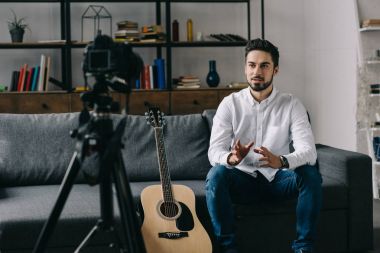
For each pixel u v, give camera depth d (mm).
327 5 5602
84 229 2580
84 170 1874
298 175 2748
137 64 1914
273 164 2666
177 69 5930
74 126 3219
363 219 3053
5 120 3182
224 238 2713
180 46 5660
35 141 3154
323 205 2982
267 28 6082
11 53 5656
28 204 2693
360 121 4852
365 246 3070
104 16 5789
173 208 2691
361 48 4867
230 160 2701
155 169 3205
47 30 5715
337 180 3092
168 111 5465
